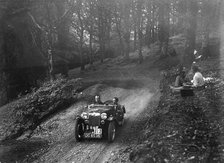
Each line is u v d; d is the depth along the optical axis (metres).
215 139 9.00
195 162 7.88
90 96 20.98
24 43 31.31
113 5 41.75
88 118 12.91
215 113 11.07
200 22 33.31
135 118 15.49
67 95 20.06
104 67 41.19
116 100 14.80
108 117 12.93
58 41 46.09
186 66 22.86
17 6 30.11
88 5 42.22
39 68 32.09
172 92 15.39
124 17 42.28
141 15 40.41
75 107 18.73
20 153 12.54
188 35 23.17
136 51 53.56
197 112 11.59
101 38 48.72
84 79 32.19
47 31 24.91
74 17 44.12
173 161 8.10
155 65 35.25
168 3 34.19
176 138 9.39
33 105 18.56
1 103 28.39
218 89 13.99
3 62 29.14
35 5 28.89
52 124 16.08
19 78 30.47
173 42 48.28
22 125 16.56
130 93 21.98
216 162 7.80
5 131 16.28
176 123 10.74
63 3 28.89
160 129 10.61
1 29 29.12
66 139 13.59
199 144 8.87
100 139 13.15
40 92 20.67
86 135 12.83
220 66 20.98
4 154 12.48
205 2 28.02
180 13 26.08
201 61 24.78
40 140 14.07
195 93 14.35
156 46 51.31
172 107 12.80
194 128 10.02
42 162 11.27
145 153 9.02
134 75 31.44
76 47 51.94
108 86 24.81
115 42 62.31
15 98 29.09
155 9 41.84
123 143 12.09
